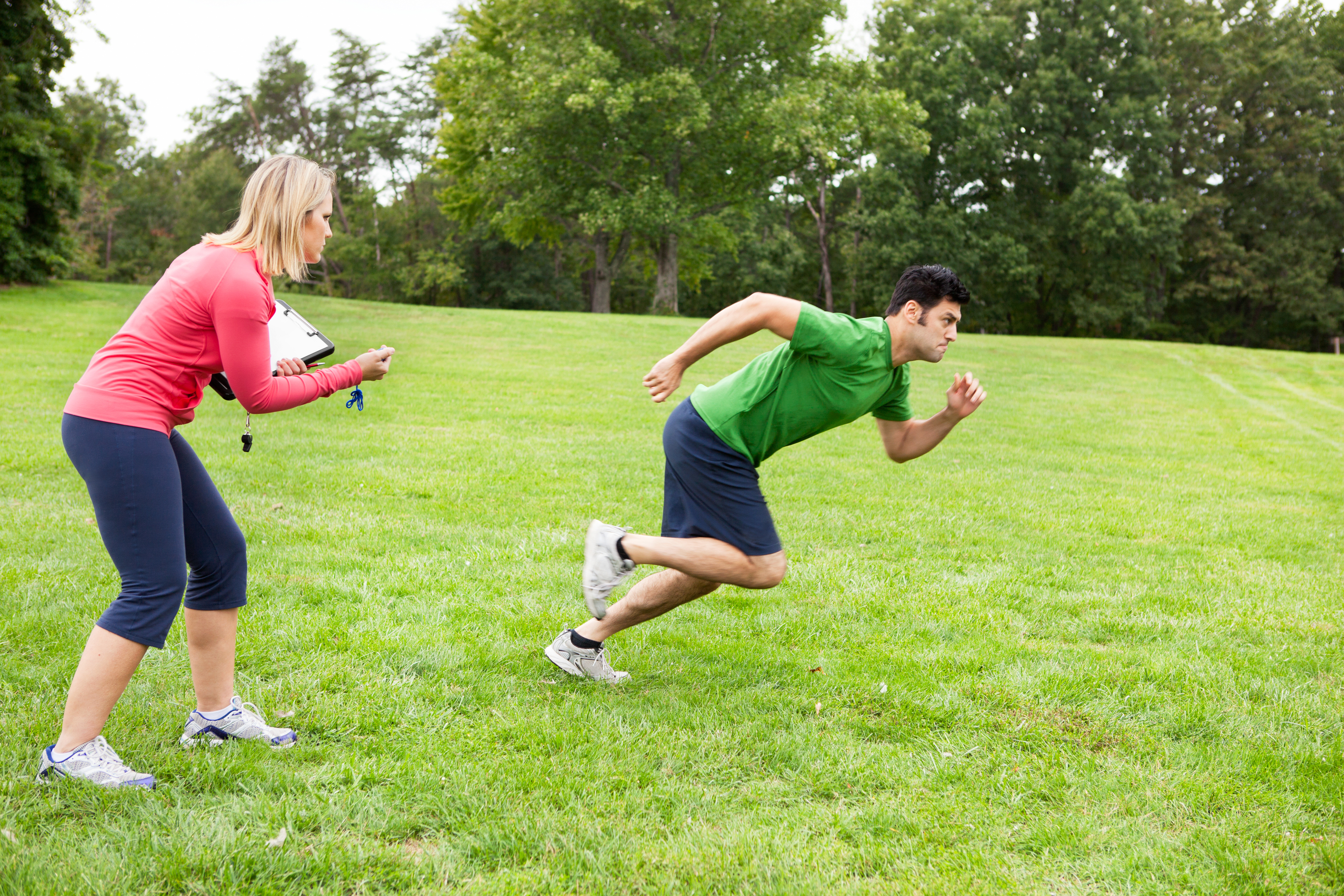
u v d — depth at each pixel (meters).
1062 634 4.28
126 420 2.48
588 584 3.17
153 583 2.55
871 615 4.42
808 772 2.85
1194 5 44.16
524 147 30.45
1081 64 40.44
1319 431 13.12
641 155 32.00
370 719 3.05
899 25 41.19
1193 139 43.28
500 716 3.15
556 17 30.25
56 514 5.38
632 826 2.50
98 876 2.16
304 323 2.90
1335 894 2.31
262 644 3.62
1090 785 2.81
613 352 18.73
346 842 2.38
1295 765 3.00
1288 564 5.74
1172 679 3.69
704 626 4.17
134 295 23.45
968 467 8.88
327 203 2.71
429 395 11.85
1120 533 6.45
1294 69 42.00
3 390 10.14
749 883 2.28
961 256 39.84
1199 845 2.51
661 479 7.45
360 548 5.09
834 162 31.19
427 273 42.00
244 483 6.48
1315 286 41.06
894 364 3.16
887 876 2.34
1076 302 41.66
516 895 2.19
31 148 21.94
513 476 7.24
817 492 7.32
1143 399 15.95
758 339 22.61
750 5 30.12
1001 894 2.26
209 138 52.22
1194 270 44.84
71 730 2.54
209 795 2.56
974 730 3.20
